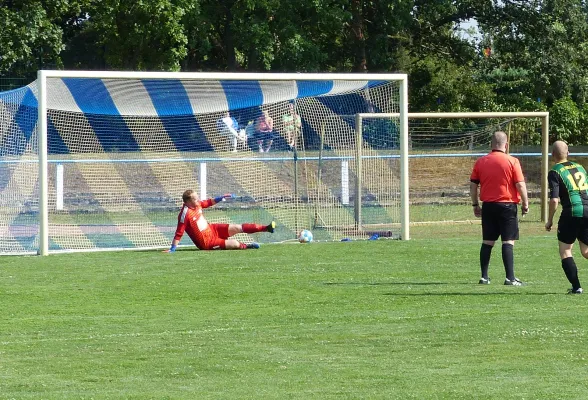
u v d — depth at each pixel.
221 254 45.72
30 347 24.58
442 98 129.50
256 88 54.22
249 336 25.78
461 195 74.88
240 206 64.12
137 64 110.88
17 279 37.50
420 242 50.56
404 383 20.55
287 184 64.12
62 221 61.28
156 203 66.62
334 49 124.38
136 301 31.97
